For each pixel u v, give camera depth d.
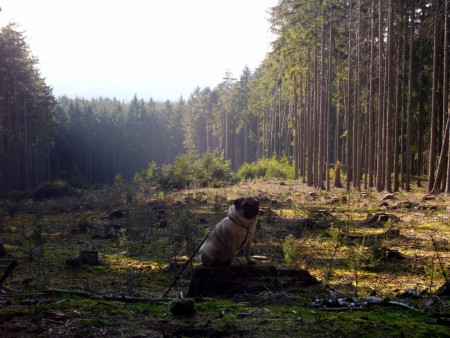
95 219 22.80
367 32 32.03
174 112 140.38
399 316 5.71
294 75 43.25
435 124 28.89
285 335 4.92
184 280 9.88
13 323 5.38
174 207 24.92
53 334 4.97
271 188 38.12
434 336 4.87
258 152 86.00
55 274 10.60
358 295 7.70
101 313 5.89
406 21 31.56
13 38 50.88
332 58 38.25
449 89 30.19
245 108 87.44
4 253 13.00
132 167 118.75
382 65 30.73
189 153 48.22
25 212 27.75
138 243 15.05
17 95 58.34
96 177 111.88
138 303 6.67
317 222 16.64
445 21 25.80
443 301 6.48
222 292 7.53
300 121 47.69
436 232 14.93
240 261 8.14
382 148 30.56
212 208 23.73
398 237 14.11
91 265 11.73
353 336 4.89
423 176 37.97
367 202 23.62
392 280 9.15
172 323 5.44
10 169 58.12
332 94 42.56
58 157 97.31
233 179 47.59
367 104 38.91
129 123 118.31
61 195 39.19
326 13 35.75
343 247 12.30
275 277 7.68
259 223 16.92
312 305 6.38
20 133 63.41
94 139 109.31
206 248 7.88
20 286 9.02
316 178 38.78
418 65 35.09
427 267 9.78
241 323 5.38
